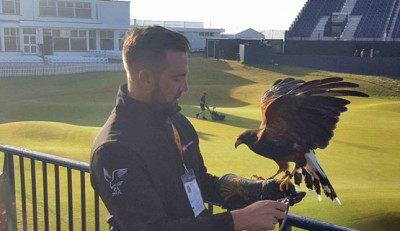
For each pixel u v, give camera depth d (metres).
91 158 1.98
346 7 74.31
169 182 2.02
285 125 2.08
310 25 74.62
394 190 12.32
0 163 12.40
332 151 18.31
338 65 58.88
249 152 16.66
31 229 7.40
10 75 48.81
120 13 68.12
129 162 1.87
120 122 1.98
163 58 1.92
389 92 48.44
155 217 1.83
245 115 31.86
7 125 18.31
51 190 10.38
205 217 1.85
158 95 1.99
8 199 3.95
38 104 32.88
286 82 2.31
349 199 10.64
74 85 48.06
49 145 15.98
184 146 2.24
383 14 70.00
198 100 45.38
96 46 67.06
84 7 64.81
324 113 2.00
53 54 62.03
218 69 60.12
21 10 59.00
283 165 2.16
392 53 59.19
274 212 1.88
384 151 18.88
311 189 2.17
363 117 30.89
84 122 28.00
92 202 9.73
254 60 63.34
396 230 9.07
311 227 2.10
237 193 2.30
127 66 2.00
